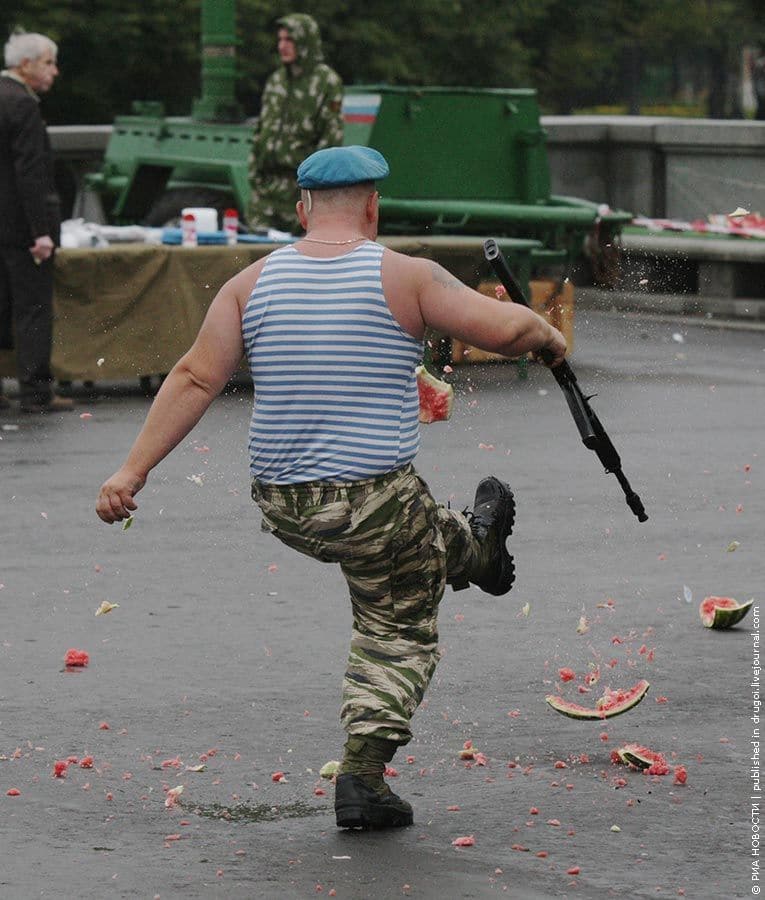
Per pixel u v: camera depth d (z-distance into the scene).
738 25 138.00
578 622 18.81
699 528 23.53
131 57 83.56
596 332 46.53
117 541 22.77
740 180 53.44
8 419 32.84
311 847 12.49
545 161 44.34
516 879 11.90
